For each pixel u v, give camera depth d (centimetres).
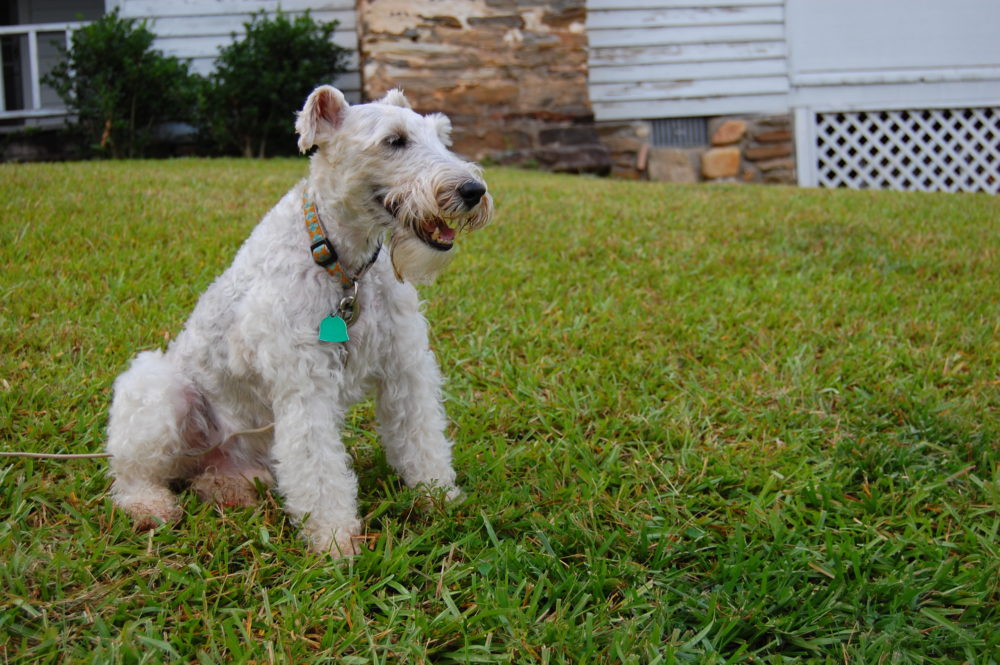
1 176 764
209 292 310
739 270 595
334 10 1188
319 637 234
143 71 1062
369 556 266
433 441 306
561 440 355
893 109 1273
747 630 249
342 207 280
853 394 407
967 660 239
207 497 305
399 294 293
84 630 233
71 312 448
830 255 631
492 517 293
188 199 709
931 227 726
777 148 1259
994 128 1284
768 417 381
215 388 305
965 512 313
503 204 768
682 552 283
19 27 1144
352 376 289
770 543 289
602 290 544
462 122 1125
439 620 241
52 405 355
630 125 1234
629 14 1227
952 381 421
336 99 287
